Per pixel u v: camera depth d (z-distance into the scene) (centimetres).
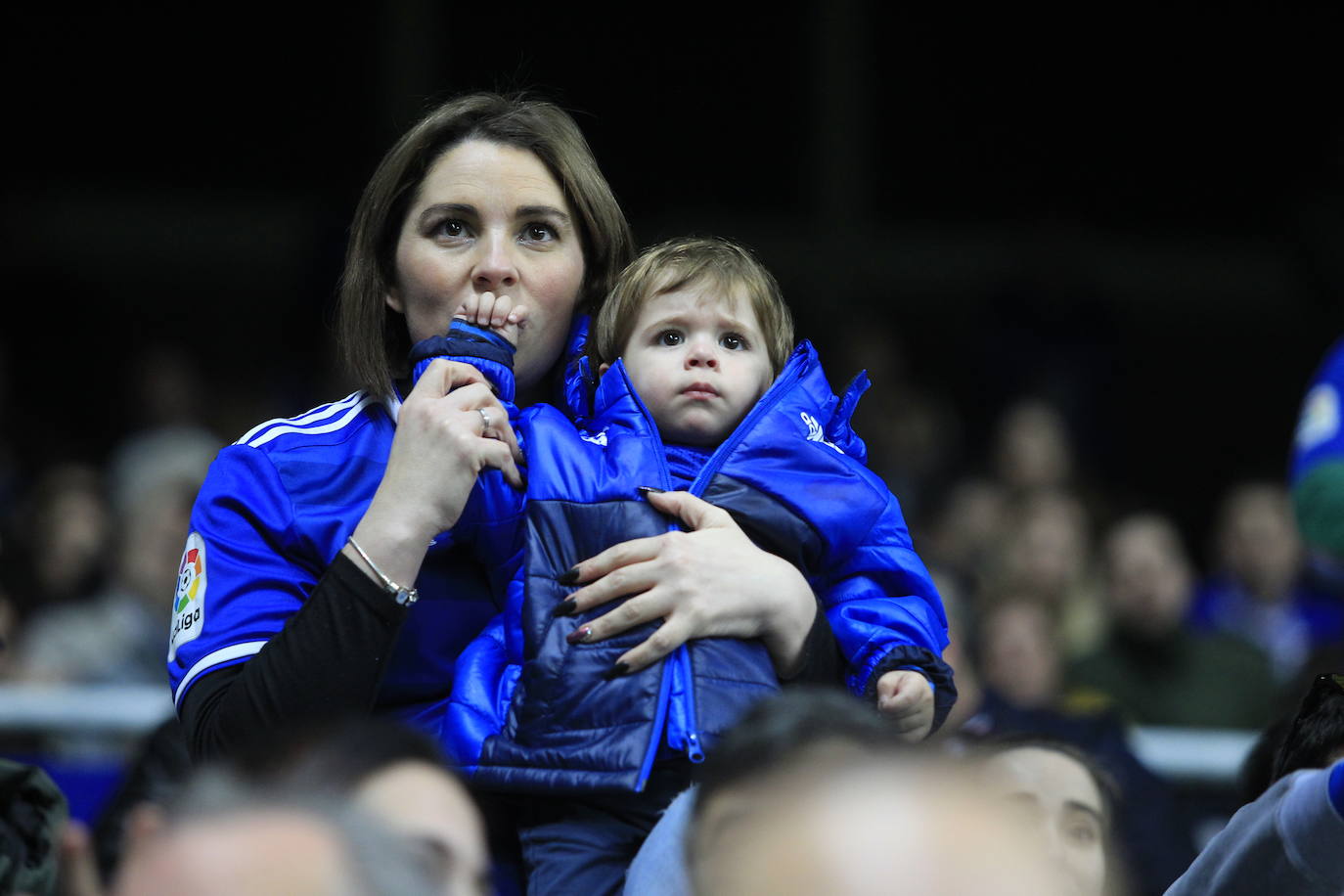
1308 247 2967
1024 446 1994
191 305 2822
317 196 2941
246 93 2962
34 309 2642
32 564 1494
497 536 599
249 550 591
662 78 3019
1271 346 3023
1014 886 270
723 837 304
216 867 287
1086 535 1745
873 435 2153
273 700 536
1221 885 513
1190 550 2312
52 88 2945
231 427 2052
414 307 632
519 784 555
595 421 636
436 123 639
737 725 364
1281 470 2859
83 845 529
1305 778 500
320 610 545
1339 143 3020
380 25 2902
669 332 638
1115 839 669
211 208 2945
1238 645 1470
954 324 2912
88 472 1627
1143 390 2964
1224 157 3172
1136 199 3158
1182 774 1073
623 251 658
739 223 3017
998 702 1182
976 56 3123
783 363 655
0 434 2111
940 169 3112
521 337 629
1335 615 1669
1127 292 3058
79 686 1393
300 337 2194
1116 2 3158
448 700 603
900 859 271
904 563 630
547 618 574
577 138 648
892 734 357
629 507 590
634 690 558
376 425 621
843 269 2973
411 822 364
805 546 611
